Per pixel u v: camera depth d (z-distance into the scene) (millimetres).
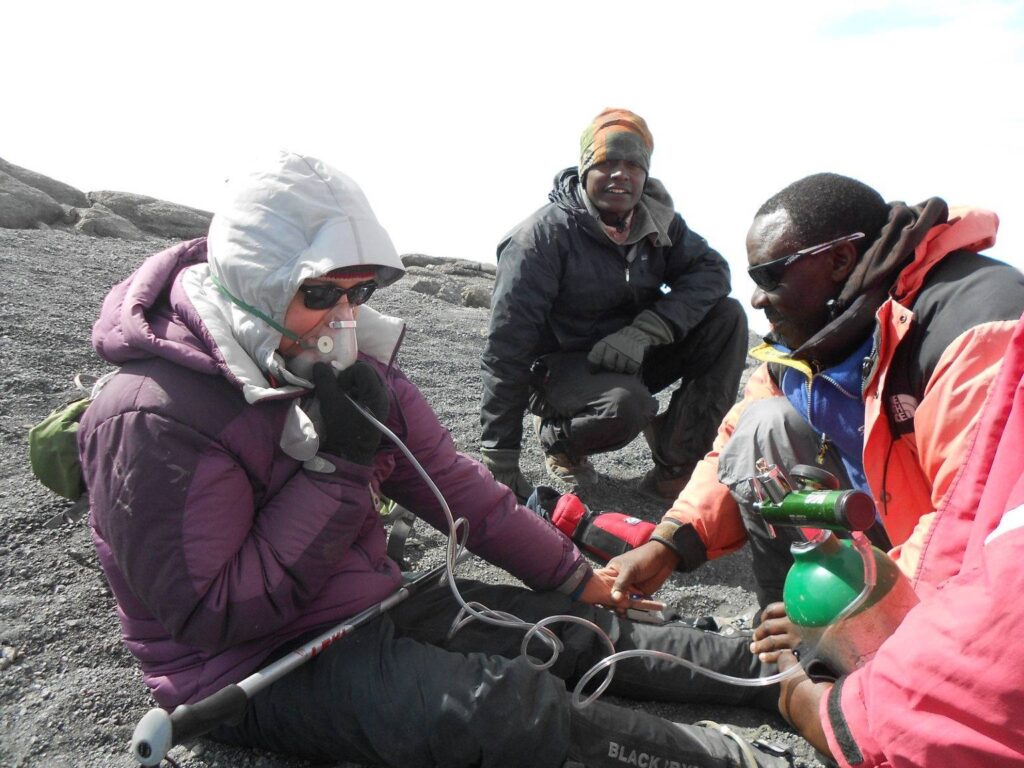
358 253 1893
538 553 2443
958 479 1620
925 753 1379
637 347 3623
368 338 2328
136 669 2352
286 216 1889
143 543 1831
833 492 1719
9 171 10562
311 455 1921
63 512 2943
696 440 3838
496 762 1889
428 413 2389
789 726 2346
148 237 10320
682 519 2672
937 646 1364
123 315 1951
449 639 2270
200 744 2129
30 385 4004
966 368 1956
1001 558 1298
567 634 2342
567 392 3725
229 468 1892
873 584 1703
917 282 2156
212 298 1952
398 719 1904
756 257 2375
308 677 2000
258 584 1880
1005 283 2033
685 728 2035
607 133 3525
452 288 10016
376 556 2238
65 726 2113
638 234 3709
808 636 1773
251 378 1875
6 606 2469
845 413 2379
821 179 2352
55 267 6660
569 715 1936
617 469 4340
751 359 7969
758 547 2541
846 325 2211
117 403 1880
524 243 3633
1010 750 1302
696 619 2826
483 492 2408
